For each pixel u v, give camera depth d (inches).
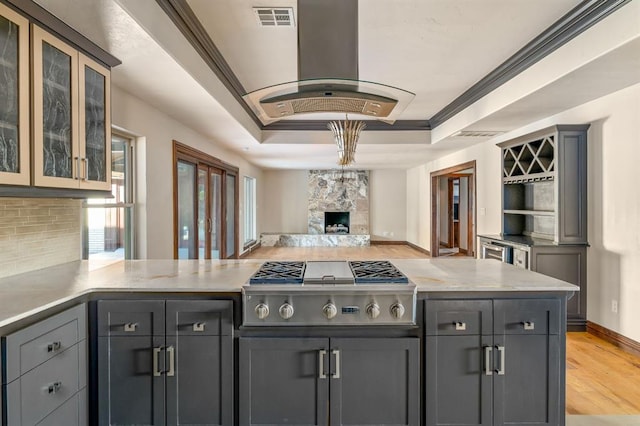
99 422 74.5
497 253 169.3
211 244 230.4
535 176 158.1
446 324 74.9
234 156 278.5
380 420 75.0
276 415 75.0
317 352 74.2
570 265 142.6
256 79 153.0
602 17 92.7
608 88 121.6
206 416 75.1
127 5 72.1
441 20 104.7
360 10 99.5
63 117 74.5
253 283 74.3
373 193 421.4
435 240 329.7
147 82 113.7
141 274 85.8
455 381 75.4
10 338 54.9
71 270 90.9
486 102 157.0
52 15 70.6
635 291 122.2
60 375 65.6
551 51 113.7
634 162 121.3
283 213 422.3
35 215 91.4
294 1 95.2
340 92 76.4
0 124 61.3
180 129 171.2
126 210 136.1
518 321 75.4
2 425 53.7
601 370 113.2
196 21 104.3
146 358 74.8
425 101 186.1
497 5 97.3
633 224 122.3
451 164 277.7
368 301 73.1
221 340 74.6
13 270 85.0
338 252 362.9
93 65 83.7
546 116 158.2
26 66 65.7
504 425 75.5
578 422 87.7
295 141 230.4
